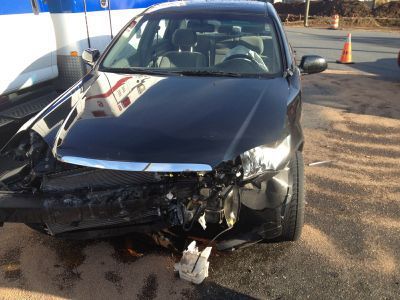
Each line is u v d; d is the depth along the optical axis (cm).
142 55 389
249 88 319
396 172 440
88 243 319
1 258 303
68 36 518
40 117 302
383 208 369
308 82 820
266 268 293
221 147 246
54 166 261
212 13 416
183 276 278
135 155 243
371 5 2581
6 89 450
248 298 268
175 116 276
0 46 435
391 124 585
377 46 1277
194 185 238
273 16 415
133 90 320
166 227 251
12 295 270
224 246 275
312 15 2372
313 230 335
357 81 829
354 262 299
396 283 280
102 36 586
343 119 604
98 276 286
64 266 296
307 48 1222
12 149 290
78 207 240
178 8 430
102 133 263
